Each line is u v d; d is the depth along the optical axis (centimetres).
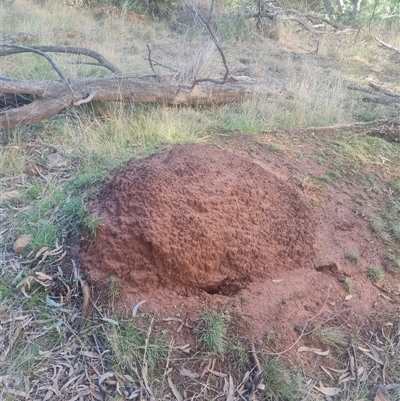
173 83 262
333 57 412
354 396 125
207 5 487
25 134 221
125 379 120
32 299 137
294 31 480
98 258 140
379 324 145
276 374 124
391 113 283
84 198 165
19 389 117
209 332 128
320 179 200
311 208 177
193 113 252
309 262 155
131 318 131
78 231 150
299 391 123
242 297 138
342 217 181
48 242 152
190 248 139
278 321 135
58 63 303
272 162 206
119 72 273
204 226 141
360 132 249
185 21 461
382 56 426
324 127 247
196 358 125
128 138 219
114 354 124
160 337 128
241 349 127
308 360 131
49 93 223
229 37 429
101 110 242
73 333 129
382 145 238
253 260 146
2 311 134
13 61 298
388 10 554
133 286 137
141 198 145
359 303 149
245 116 253
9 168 196
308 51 428
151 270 138
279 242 153
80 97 230
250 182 160
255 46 419
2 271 146
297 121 256
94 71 300
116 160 196
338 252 164
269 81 317
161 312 132
